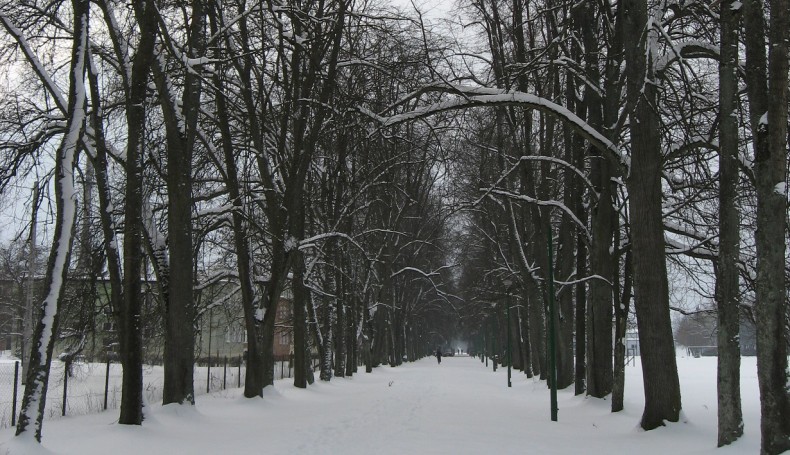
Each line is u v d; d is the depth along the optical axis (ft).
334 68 60.95
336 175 95.45
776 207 30.78
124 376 41.75
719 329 36.22
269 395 66.54
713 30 47.01
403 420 53.42
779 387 30.07
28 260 89.81
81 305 56.13
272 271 65.62
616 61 59.72
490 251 140.15
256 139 64.39
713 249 60.08
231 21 50.83
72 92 35.35
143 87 43.19
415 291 217.97
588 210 76.84
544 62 61.52
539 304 104.94
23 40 44.32
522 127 90.48
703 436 40.29
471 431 46.50
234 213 62.75
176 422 45.16
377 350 169.89
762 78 34.68
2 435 41.55
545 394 80.59
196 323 76.23
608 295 62.95
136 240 42.27
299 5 63.21
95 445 35.78
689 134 45.29
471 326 274.98
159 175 53.01
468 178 115.75
